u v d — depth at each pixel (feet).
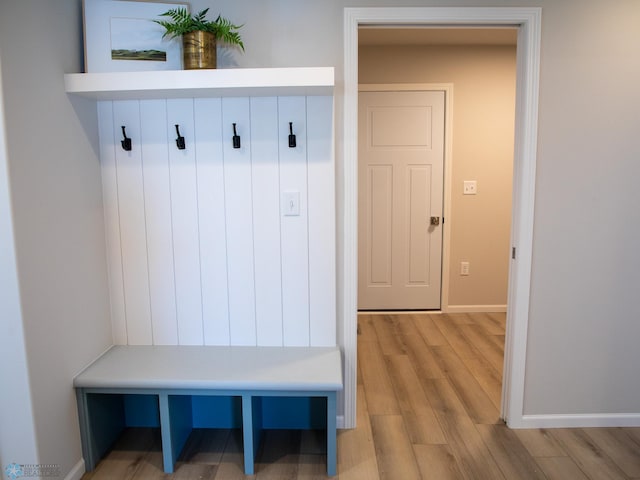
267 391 5.68
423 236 12.53
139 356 6.35
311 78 5.46
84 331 5.96
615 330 6.77
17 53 4.73
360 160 12.17
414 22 6.16
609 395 6.93
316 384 5.57
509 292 6.89
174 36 5.93
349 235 6.49
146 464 6.11
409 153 12.16
